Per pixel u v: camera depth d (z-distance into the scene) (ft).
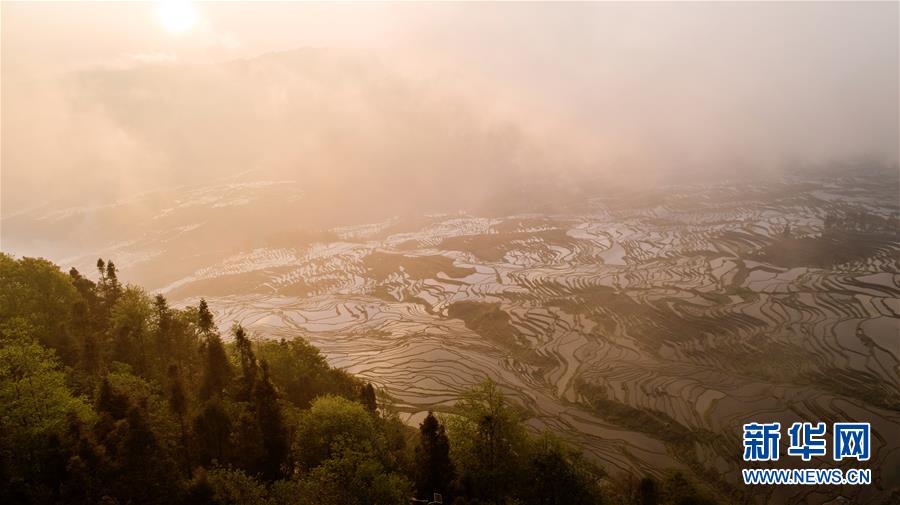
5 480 133.90
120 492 139.23
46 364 167.12
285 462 185.06
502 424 184.55
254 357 222.07
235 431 184.34
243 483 149.59
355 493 153.28
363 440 179.32
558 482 174.19
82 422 153.07
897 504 230.07
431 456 174.29
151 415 167.32
